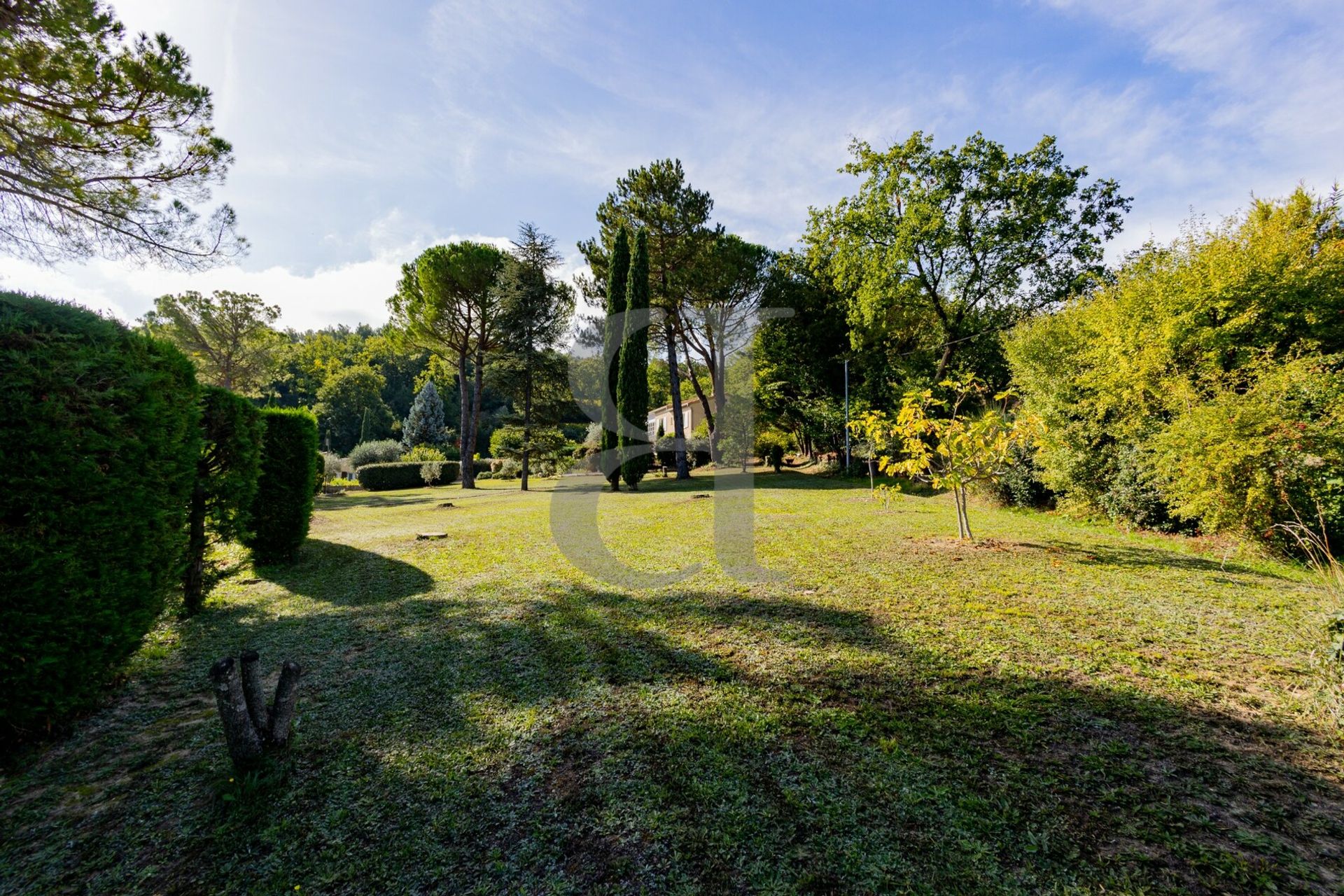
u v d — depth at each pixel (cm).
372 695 290
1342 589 338
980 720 245
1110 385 720
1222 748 218
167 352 311
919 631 355
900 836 176
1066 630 347
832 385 1909
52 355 243
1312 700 243
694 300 1722
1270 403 517
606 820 190
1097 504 742
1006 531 689
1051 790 196
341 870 170
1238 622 351
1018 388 924
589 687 294
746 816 189
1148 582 445
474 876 166
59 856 178
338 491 2020
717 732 244
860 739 233
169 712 279
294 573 579
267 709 238
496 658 339
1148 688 268
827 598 434
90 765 231
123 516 276
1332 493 485
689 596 461
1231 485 529
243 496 476
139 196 623
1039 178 1429
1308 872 155
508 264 1759
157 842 184
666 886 160
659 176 1673
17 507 234
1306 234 699
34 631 238
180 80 579
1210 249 702
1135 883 153
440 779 216
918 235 1441
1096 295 895
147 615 296
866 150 1575
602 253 1808
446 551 687
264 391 2714
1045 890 152
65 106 545
